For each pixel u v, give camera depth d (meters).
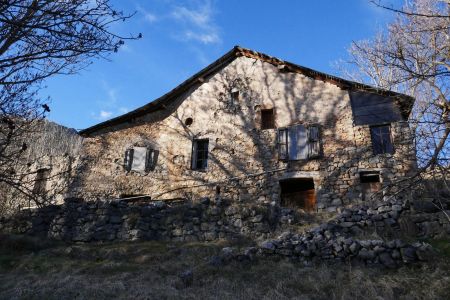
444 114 6.15
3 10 4.43
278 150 13.80
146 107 16.36
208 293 6.84
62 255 9.85
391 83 6.60
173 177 14.95
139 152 15.79
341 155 13.01
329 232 8.90
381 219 9.51
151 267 8.55
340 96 13.90
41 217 12.17
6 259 9.55
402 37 10.44
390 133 12.98
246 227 10.59
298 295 6.59
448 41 8.72
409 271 7.28
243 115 14.98
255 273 7.77
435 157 5.95
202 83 16.36
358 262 7.85
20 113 5.82
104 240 11.08
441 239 8.52
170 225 11.13
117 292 6.95
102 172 15.75
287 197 13.50
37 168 16.36
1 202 13.95
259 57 15.62
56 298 6.73
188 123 15.79
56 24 4.77
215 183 14.15
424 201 9.39
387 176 12.20
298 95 14.50
